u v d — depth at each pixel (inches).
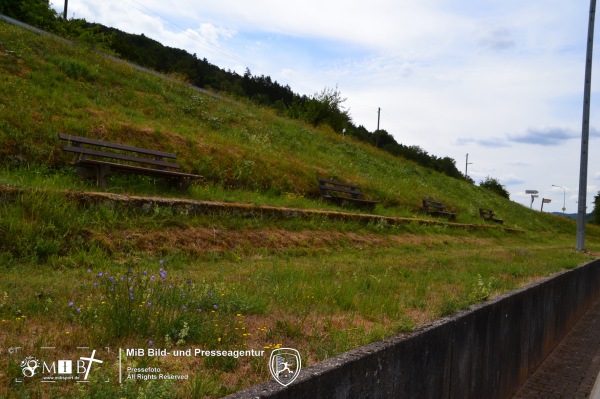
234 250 370.6
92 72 708.0
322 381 97.4
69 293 186.5
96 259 279.4
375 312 210.5
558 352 327.9
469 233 839.7
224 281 242.1
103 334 137.9
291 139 956.0
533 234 1234.0
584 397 241.3
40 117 478.0
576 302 444.1
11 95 502.9
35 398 101.3
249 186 600.7
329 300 225.9
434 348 146.4
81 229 306.8
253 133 851.4
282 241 424.2
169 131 608.1
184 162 547.5
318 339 163.5
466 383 172.1
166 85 879.1
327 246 462.0
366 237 544.1
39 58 668.7
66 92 591.2
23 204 305.1
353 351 115.6
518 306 241.3
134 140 533.0
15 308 159.6
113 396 100.6
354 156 1122.0
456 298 227.6
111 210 342.6
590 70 868.6
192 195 474.9
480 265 423.8
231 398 84.7
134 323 145.8
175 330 147.2
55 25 1103.6
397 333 142.8
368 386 112.4
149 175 471.2
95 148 474.3
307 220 515.8
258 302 197.6
